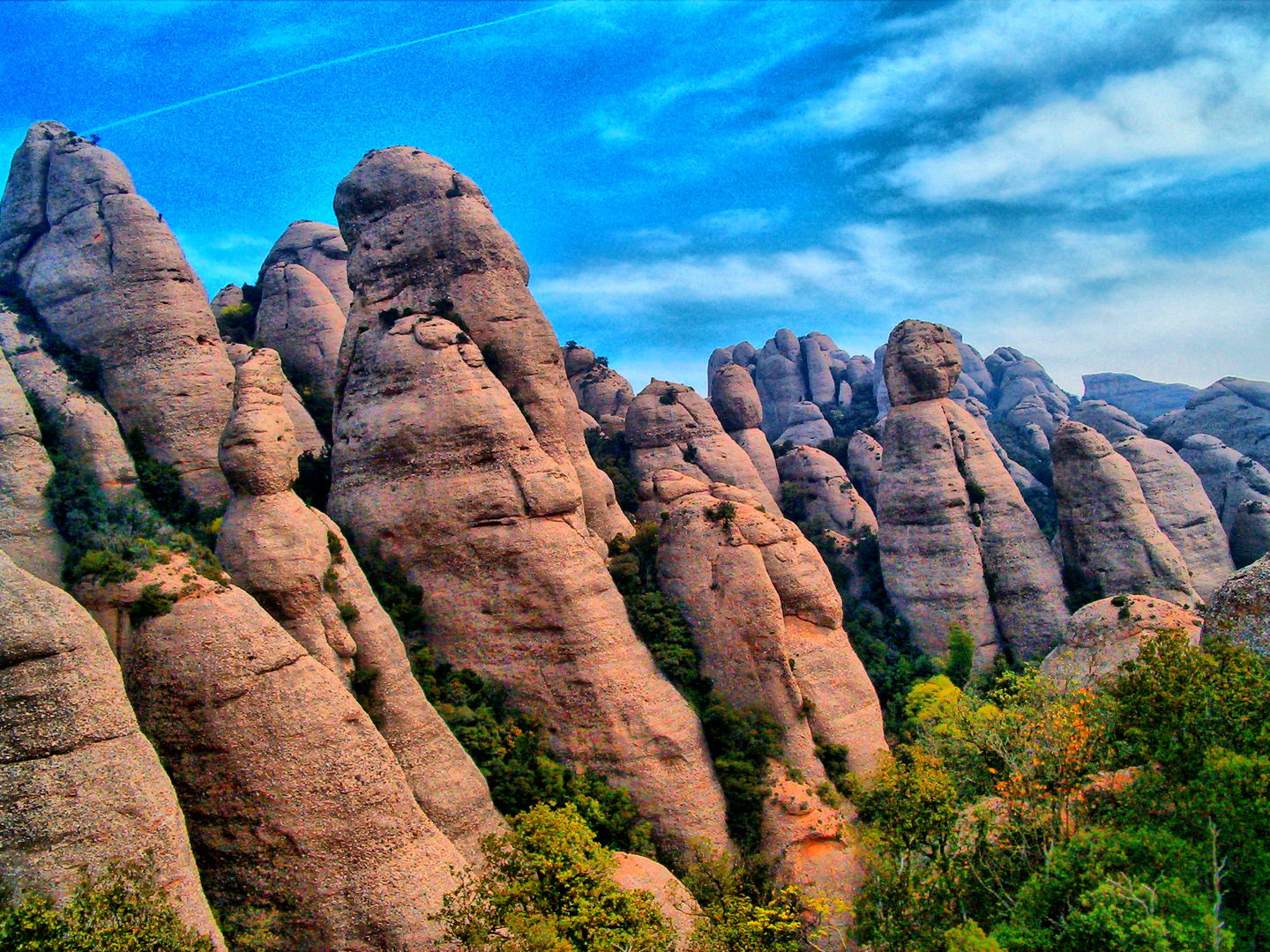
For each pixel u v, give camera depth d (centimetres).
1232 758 2289
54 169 4319
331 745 2486
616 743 3369
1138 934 1872
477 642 3538
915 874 2819
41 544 2925
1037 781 2784
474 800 3006
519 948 2080
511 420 3769
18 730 1916
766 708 3672
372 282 4353
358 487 3800
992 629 5044
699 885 3108
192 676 2409
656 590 4088
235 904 2345
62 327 4009
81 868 1877
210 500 3756
